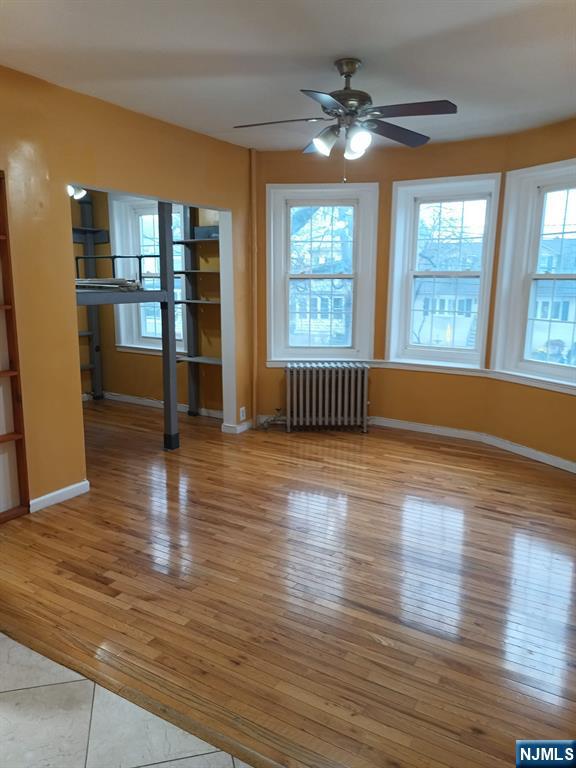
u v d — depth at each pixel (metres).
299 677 2.14
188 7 2.46
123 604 2.60
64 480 3.78
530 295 4.74
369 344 5.55
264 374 5.60
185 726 1.92
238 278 5.16
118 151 3.84
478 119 4.15
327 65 3.14
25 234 3.35
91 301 3.98
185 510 3.63
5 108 3.17
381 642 2.34
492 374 5.00
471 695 2.05
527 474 4.30
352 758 1.79
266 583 2.78
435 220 5.24
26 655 2.26
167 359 4.74
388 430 5.52
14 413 3.48
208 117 4.09
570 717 1.96
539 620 2.50
